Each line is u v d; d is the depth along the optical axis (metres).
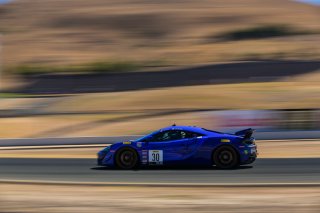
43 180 35.88
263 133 77.06
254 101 141.75
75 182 34.22
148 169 39.91
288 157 50.62
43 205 25.52
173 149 39.25
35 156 59.94
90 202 26.25
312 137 76.25
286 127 78.94
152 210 23.84
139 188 31.06
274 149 64.38
